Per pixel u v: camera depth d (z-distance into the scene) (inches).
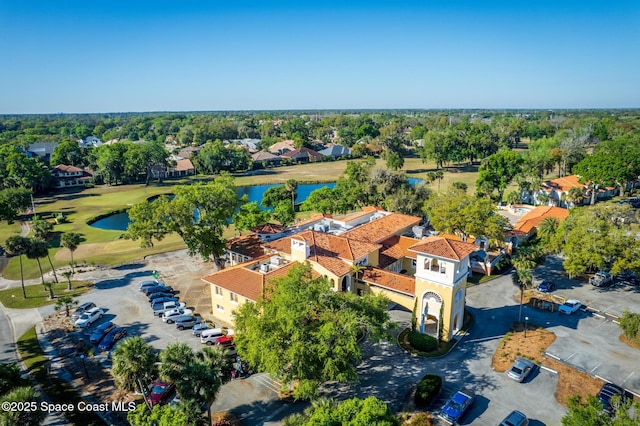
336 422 1077.1
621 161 4215.1
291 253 2274.9
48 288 2517.2
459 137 7194.9
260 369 1489.9
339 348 1412.4
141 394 1576.0
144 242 2529.5
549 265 2785.4
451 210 2711.6
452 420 1393.9
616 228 2407.7
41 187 5802.2
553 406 1486.2
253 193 5964.6
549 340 1900.8
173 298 2306.8
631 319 1771.7
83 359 1738.4
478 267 2669.8
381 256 2511.1
